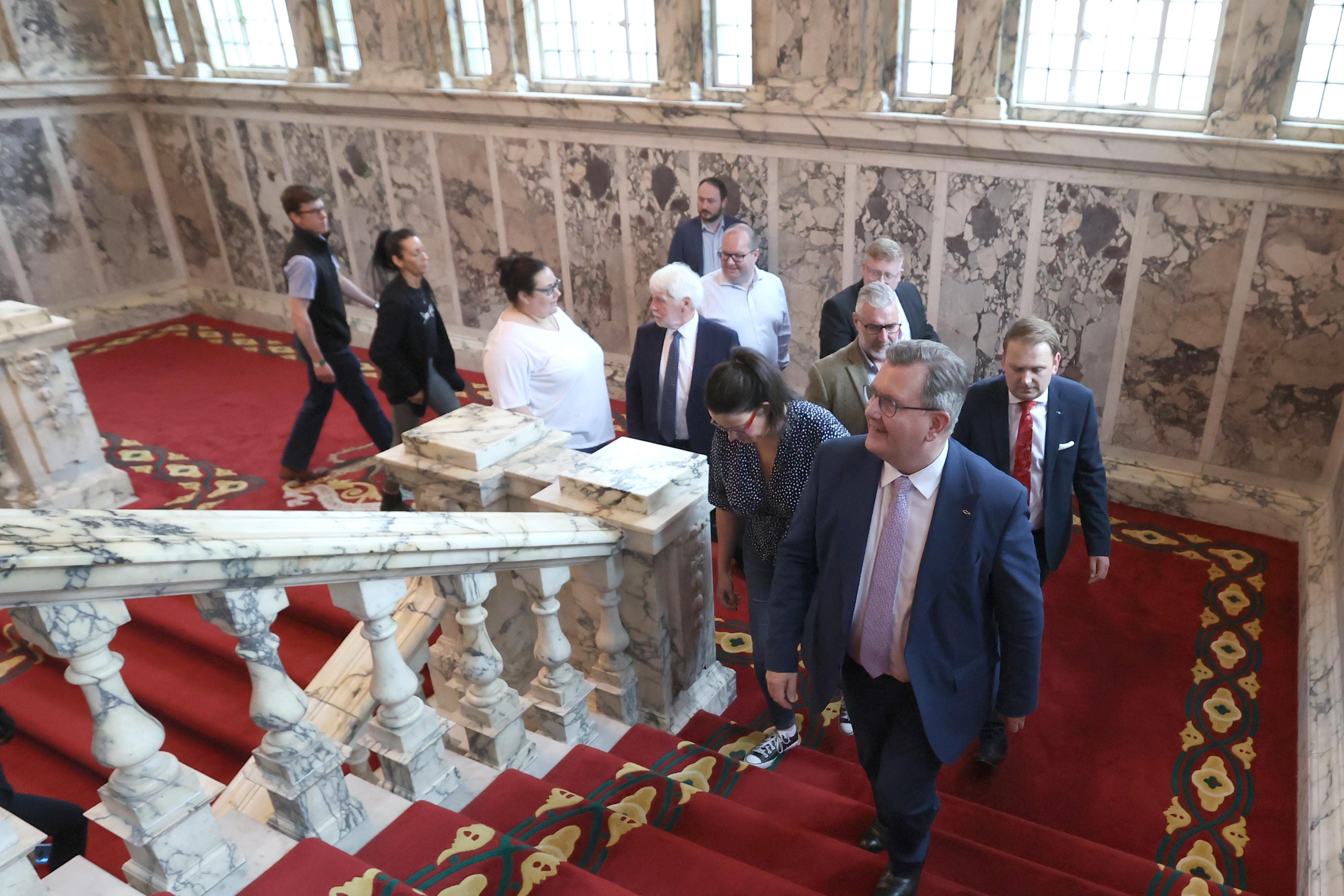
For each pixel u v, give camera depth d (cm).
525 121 693
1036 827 307
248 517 191
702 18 593
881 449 220
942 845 284
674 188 652
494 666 272
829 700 257
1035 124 500
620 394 736
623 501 311
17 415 535
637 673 350
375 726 250
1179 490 523
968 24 504
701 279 592
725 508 325
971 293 565
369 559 211
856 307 368
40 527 156
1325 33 428
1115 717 386
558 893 209
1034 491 341
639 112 632
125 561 160
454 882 212
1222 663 413
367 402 586
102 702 176
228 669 448
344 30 776
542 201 720
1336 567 417
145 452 659
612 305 725
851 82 554
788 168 597
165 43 887
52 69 861
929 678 232
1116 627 439
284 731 213
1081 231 512
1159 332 511
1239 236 470
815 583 256
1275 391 489
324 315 558
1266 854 321
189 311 984
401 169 782
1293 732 373
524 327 428
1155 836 331
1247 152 446
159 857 189
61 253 902
